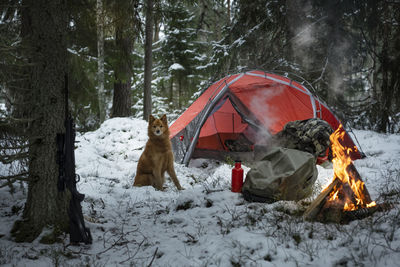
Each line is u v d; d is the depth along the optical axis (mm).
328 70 10242
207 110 7566
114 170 6766
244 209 3500
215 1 15016
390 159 6625
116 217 3861
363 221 2979
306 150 4457
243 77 7836
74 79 10070
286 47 10891
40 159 3127
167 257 2703
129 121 9297
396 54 9562
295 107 7246
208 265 2512
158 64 20781
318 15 10234
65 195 3256
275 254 2574
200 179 6344
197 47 19516
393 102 10445
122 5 6641
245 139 8531
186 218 3576
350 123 11258
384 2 9211
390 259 2254
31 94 3195
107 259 2754
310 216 3123
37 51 3113
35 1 3086
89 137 8844
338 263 2357
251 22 11219
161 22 10461
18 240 2996
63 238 3084
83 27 7816
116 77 11977
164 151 5680
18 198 4254
